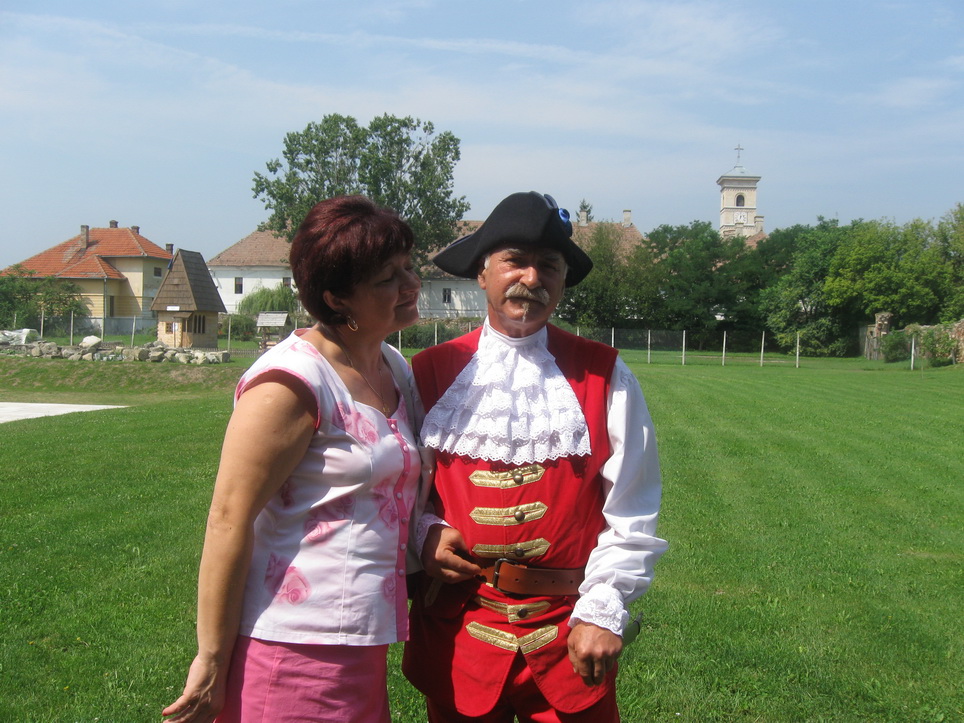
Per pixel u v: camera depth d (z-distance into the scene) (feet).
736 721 10.94
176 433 36.09
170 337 104.01
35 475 26.50
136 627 13.83
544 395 6.85
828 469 28.78
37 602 14.84
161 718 10.89
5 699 11.30
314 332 6.49
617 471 6.67
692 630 13.91
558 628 6.64
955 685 12.02
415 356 7.52
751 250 175.83
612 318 170.09
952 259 150.30
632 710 11.15
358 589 5.98
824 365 110.01
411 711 11.01
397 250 6.27
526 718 6.87
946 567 17.74
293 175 166.20
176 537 19.21
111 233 182.80
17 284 139.85
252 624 5.91
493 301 7.00
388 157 165.68
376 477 6.11
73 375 79.15
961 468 29.14
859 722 10.95
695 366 101.81
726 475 27.58
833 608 15.08
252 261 192.65
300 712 5.84
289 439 5.81
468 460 6.84
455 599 6.93
